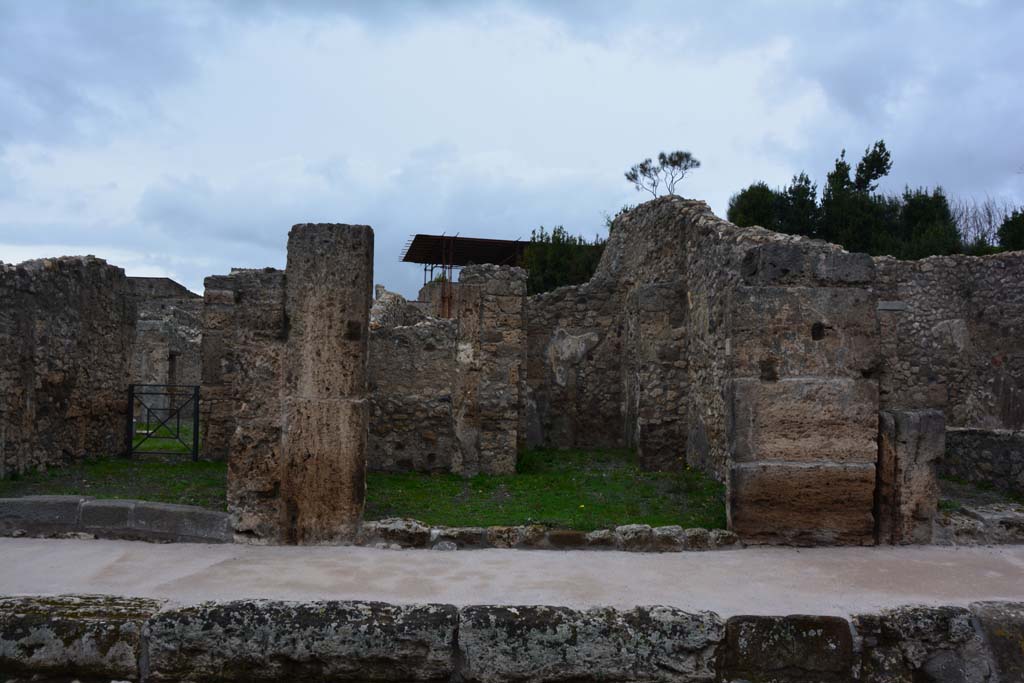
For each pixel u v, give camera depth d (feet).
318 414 21.77
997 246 73.20
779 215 83.20
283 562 19.60
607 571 19.04
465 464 33.50
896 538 21.97
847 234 79.66
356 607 16.22
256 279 22.09
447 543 21.35
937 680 16.05
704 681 15.84
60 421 33.53
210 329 38.65
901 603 16.80
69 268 34.04
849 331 22.25
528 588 17.51
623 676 15.84
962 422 51.11
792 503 21.74
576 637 15.87
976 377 50.98
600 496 27.78
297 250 22.06
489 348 34.06
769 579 18.47
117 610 16.12
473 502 26.53
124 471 32.60
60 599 16.49
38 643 15.76
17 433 29.89
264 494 21.76
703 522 23.26
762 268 22.33
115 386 39.09
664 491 28.81
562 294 47.21
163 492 26.81
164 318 69.36
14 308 29.55
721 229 31.48
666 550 21.25
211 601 16.38
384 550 21.07
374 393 34.50
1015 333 49.39
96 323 36.94
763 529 21.70
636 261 43.65
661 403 35.81
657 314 36.35
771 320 22.08
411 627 15.97
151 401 65.87
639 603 16.57
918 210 82.07
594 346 46.73
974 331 51.34
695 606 16.48
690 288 35.55
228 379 38.47
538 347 46.80
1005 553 21.21
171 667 15.88
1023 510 23.98
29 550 20.58
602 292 46.96
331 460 21.71
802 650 15.89
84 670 15.84
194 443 37.99
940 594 17.43
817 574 18.92
